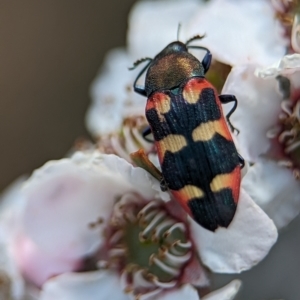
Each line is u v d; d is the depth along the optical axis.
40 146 0.13
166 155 0.08
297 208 0.08
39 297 0.09
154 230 0.09
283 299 0.09
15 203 0.09
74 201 0.09
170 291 0.09
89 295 0.09
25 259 0.09
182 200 0.08
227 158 0.08
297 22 0.09
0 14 0.13
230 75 0.08
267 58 0.09
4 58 0.13
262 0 0.09
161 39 0.09
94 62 0.13
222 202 0.08
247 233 0.08
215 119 0.08
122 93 0.10
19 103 0.13
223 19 0.09
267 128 0.08
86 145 0.10
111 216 0.09
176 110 0.08
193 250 0.08
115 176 0.08
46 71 0.13
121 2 0.13
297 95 0.08
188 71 0.08
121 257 0.09
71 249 0.09
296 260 0.09
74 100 0.13
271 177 0.08
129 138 0.09
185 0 0.09
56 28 0.13
